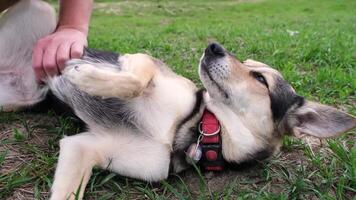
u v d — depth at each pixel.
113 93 0.48
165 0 3.89
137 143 0.49
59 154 0.48
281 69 0.89
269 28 1.72
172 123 0.50
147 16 2.96
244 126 0.52
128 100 0.50
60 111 0.59
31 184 0.46
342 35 1.38
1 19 0.64
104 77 0.48
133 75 0.49
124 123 0.50
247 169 0.52
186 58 0.97
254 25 1.87
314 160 0.53
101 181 0.47
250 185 0.49
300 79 0.81
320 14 2.96
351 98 0.75
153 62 0.56
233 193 0.48
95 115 0.51
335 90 0.76
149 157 0.48
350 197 0.48
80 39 0.58
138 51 1.02
